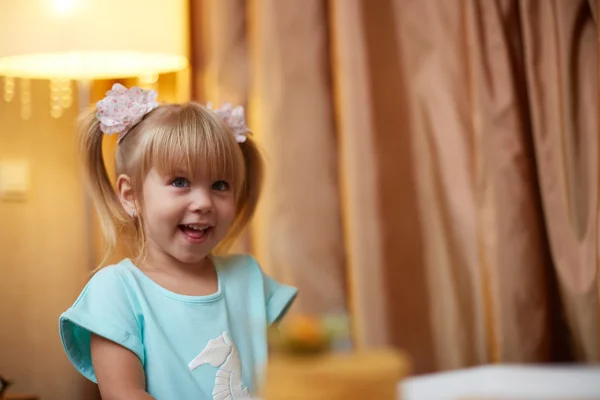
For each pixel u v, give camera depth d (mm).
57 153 1894
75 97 1896
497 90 1643
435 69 1748
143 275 1175
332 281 1838
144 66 1800
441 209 1754
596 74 1541
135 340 1106
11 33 1614
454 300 1742
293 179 1851
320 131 1839
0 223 1876
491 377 735
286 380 574
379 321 1801
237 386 1144
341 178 1832
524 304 1634
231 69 1863
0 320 1868
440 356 1763
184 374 1113
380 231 1803
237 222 1355
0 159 1878
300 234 1848
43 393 1874
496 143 1646
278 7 1849
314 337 594
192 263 1226
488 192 1676
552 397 659
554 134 1577
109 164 1730
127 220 1261
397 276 1794
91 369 1152
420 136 1775
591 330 1555
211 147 1184
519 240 1634
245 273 1284
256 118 1862
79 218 1885
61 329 1115
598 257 1487
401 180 1792
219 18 1864
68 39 1594
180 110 1230
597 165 1506
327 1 1831
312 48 1838
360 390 563
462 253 1729
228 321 1188
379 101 1802
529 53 1598
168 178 1176
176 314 1147
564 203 1573
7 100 1881
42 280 1886
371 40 1805
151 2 1650
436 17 1742
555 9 1565
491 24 1643
